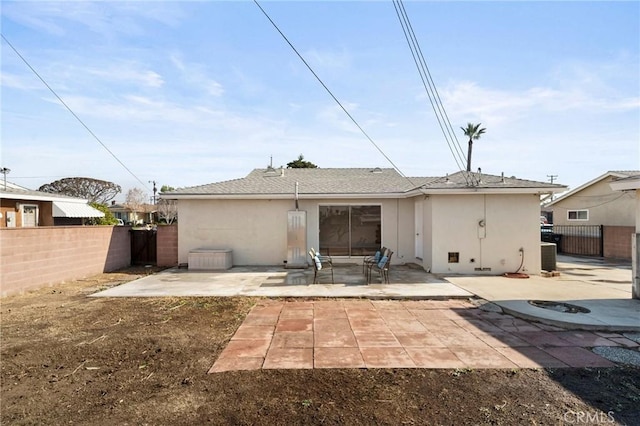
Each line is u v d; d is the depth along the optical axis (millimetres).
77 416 3318
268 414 3338
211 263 12133
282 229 13109
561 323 5992
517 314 6605
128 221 44844
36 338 5477
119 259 13031
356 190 13148
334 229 13172
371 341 5305
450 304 7539
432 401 3574
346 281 9875
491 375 4168
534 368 4352
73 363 4559
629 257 15930
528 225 11109
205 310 7090
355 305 7453
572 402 3551
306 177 15883
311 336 5531
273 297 8070
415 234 13148
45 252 9523
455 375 4168
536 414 3332
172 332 5746
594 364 4469
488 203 11117
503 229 11102
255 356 4738
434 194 11039
